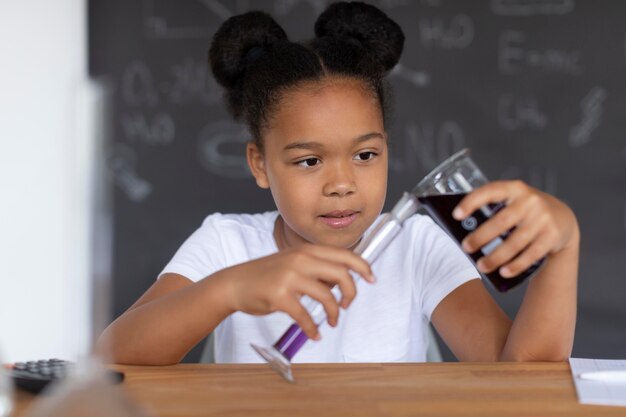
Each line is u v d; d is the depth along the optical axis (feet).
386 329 4.38
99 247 1.52
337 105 3.78
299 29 9.05
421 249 4.52
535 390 2.59
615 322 8.78
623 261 8.80
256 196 9.04
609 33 8.84
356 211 3.79
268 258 2.83
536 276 3.26
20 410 2.29
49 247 9.43
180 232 9.05
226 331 4.43
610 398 2.44
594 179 8.85
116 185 9.05
